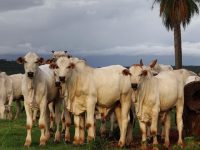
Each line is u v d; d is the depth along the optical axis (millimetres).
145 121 13195
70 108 13719
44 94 13680
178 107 14211
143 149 12938
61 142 14484
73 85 13594
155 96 13156
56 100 15016
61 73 13203
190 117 15000
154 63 13375
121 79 14047
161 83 13547
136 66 12836
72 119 18438
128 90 14125
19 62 13305
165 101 13523
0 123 19547
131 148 13539
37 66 13406
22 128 17719
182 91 14258
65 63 13273
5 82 22703
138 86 12883
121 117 14234
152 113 13156
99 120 20625
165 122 13969
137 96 13086
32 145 13680
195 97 14992
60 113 15141
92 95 13609
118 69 14203
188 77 15406
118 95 14047
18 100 23531
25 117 23359
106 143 13242
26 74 13234
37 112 20203
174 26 31891
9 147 13281
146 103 13125
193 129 14859
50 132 16188
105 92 13805
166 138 13789
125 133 13969
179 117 14180
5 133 16016
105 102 13953
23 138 15055
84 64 13844
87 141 13578
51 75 14477
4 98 22672
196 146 13008
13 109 27906
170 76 14047
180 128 14094
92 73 13820
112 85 13859
